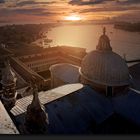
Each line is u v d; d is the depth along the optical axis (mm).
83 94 26469
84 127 21906
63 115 22219
